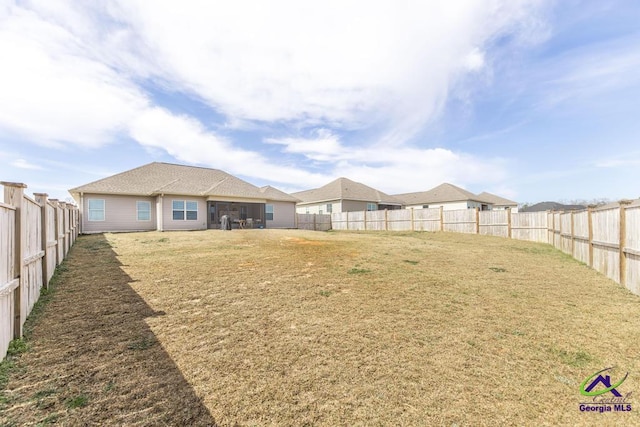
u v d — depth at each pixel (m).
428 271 7.28
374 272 6.97
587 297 5.44
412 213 21.92
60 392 2.51
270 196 22.39
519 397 2.62
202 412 2.34
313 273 6.75
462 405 2.50
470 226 18.95
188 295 5.08
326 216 27.72
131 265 7.24
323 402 2.50
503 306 4.90
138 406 2.37
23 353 3.10
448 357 3.27
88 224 16.11
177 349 3.29
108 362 2.99
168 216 17.64
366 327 4.00
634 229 5.75
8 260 3.13
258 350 3.33
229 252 9.36
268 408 2.41
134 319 4.06
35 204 4.39
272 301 4.89
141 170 19.80
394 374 2.93
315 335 3.73
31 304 4.16
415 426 2.25
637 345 3.59
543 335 3.84
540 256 10.19
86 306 4.48
